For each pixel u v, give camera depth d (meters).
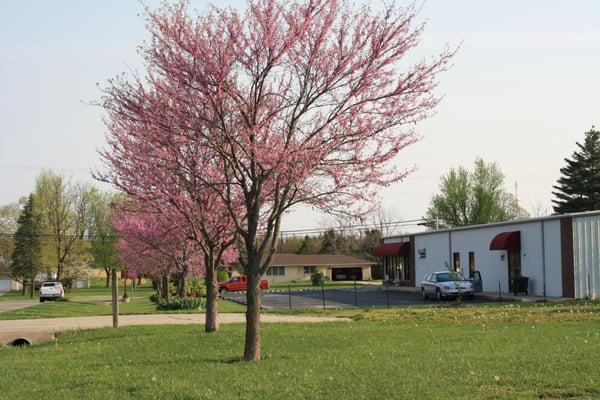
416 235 49.28
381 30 11.26
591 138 66.06
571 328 15.55
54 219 71.00
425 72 11.47
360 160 11.52
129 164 14.33
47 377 11.02
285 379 9.75
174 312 26.34
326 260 84.88
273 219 11.66
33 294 71.44
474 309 23.45
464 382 9.11
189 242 22.78
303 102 11.72
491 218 69.88
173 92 11.58
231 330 16.53
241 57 11.36
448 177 71.88
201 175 13.28
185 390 9.20
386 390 8.75
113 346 14.55
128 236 22.56
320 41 11.27
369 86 11.37
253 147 11.12
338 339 14.49
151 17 12.81
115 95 12.23
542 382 8.95
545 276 32.50
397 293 43.38
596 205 64.75
